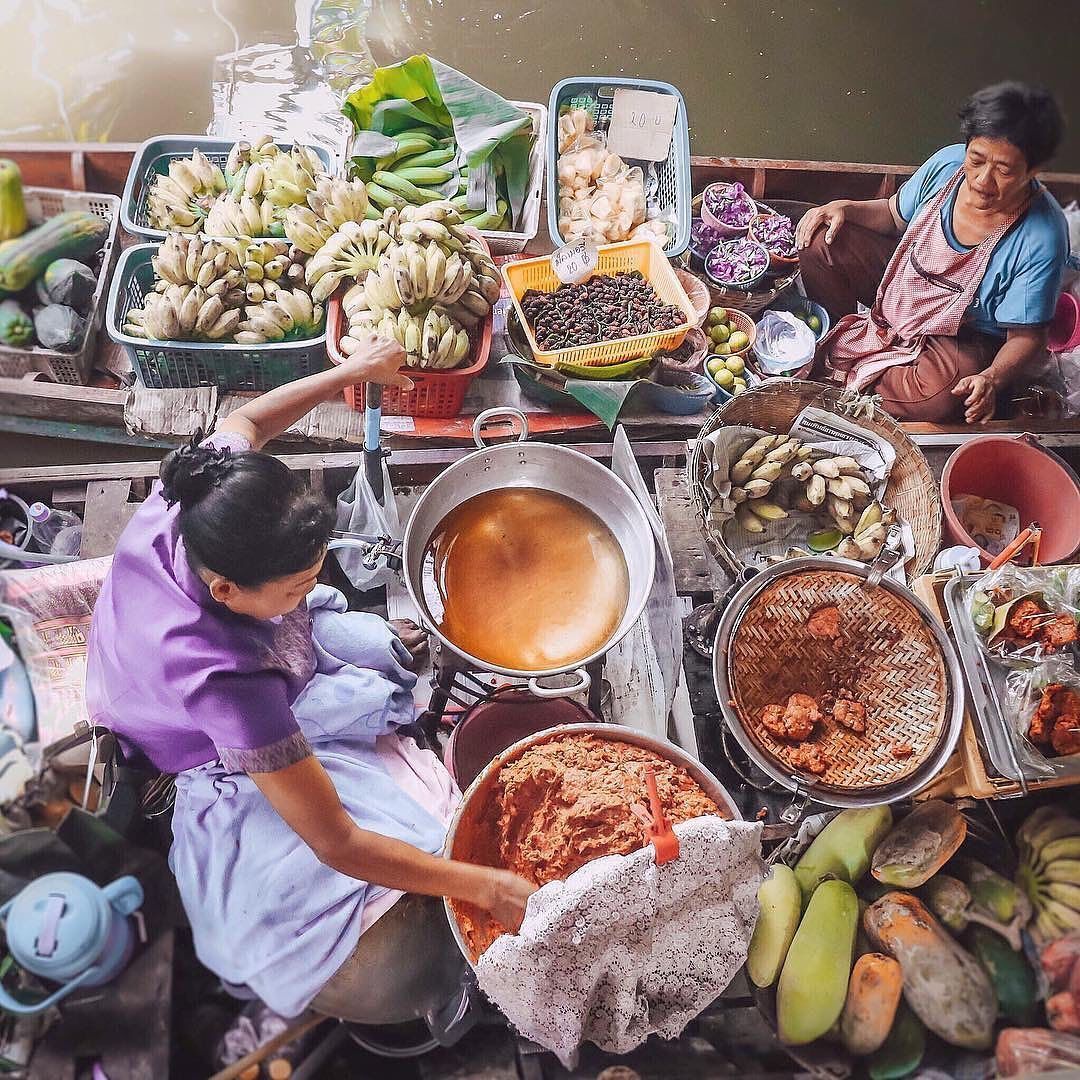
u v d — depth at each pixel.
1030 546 2.30
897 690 1.93
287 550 1.34
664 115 2.72
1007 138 2.25
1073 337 2.65
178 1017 1.75
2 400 2.29
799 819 1.99
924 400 2.57
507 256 2.66
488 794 1.73
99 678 1.68
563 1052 1.64
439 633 1.76
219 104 2.67
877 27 2.99
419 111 2.60
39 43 2.58
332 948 1.67
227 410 2.34
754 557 2.31
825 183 2.85
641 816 1.50
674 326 2.39
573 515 1.98
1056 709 1.90
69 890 1.66
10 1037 1.68
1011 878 2.02
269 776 1.43
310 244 2.32
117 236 2.41
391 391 2.34
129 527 1.57
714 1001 1.89
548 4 2.88
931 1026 1.88
